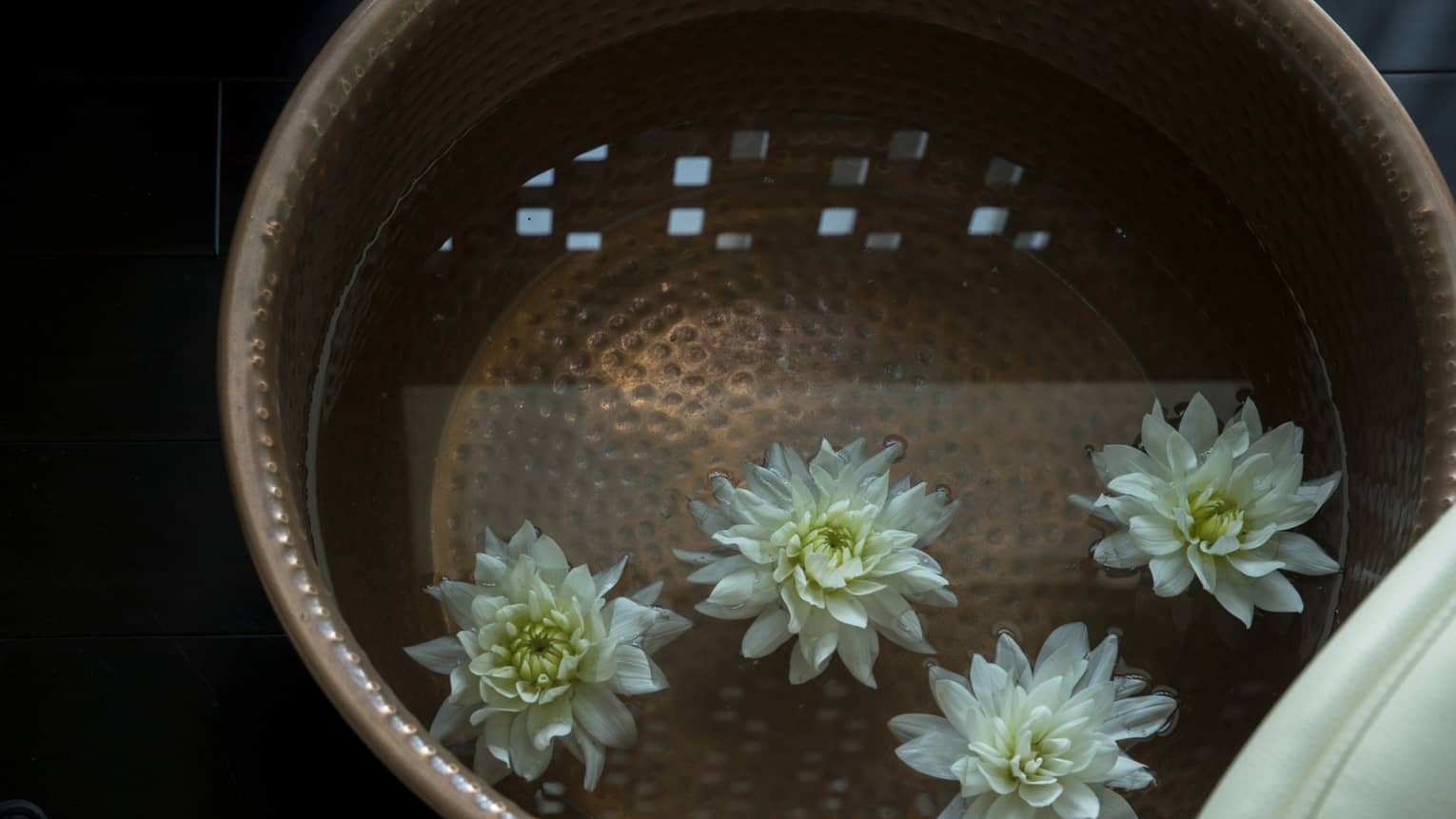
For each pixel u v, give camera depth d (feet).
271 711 3.84
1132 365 3.61
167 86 4.08
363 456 3.50
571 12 3.55
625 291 3.65
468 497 3.53
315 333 3.45
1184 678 3.41
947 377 3.62
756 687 3.43
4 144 4.04
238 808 3.80
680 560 3.50
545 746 3.27
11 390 3.95
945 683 3.29
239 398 3.20
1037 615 3.47
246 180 4.05
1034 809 3.25
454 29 3.43
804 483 3.42
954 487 3.55
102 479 3.93
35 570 3.89
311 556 3.22
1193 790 3.33
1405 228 3.28
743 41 3.68
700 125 3.71
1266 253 3.59
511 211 3.65
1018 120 3.70
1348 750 2.71
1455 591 2.75
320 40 4.11
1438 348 3.25
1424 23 4.10
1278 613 3.42
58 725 3.83
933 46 3.68
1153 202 3.66
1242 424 3.44
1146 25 3.51
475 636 3.32
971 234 3.69
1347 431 3.44
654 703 3.42
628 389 3.61
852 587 3.33
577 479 3.55
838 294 3.67
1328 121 3.36
